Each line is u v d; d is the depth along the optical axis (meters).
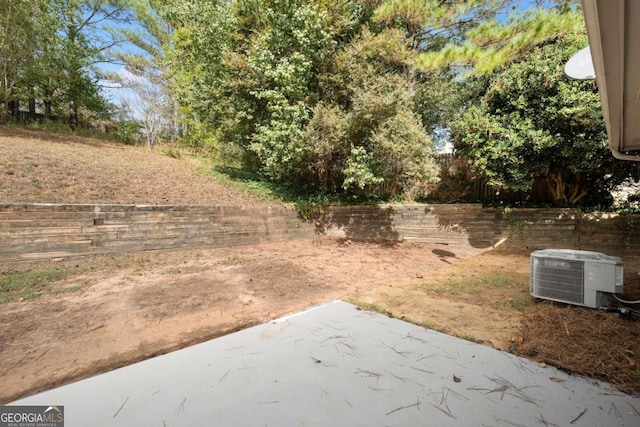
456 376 1.88
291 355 2.12
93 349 2.19
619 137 2.65
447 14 7.14
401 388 1.75
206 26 8.52
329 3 7.45
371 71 7.10
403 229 7.61
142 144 11.38
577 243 6.06
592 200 6.48
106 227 4.71
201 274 4.25
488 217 6.86
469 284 4.04
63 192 5.08
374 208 7.84
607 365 1.96
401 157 6.60
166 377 1.84
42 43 9.77
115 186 5.95
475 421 1.49
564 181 6.52
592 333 2.37
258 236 6.89
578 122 5.13
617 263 2.68
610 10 1.23
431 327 2.61
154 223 5.23
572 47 5.27
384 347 2.25
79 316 2.75
